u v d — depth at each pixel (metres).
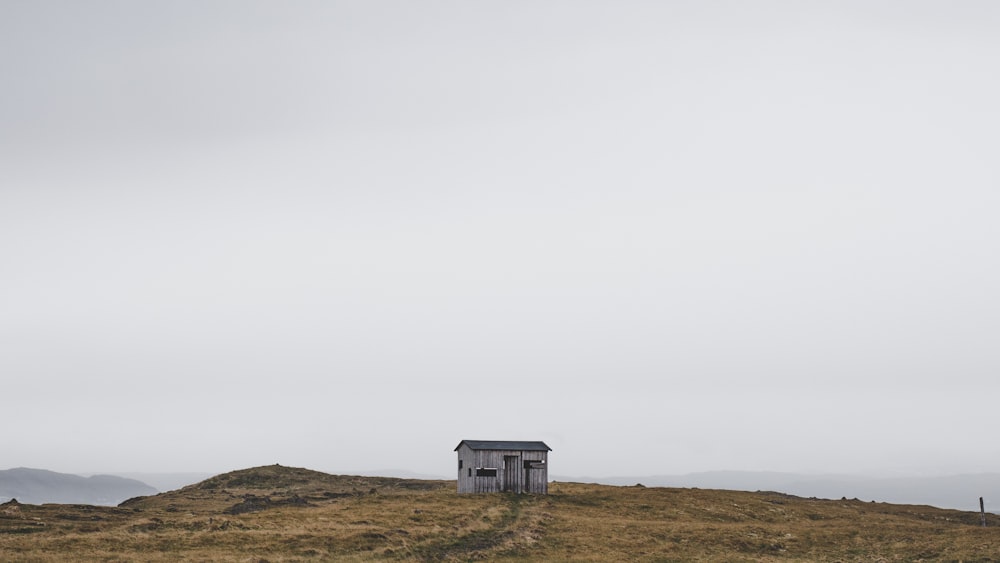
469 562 67.31
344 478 152.25
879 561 75.31
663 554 75.31
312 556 62.78
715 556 75.38
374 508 90.50
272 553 62.75
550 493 113.12
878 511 116.38
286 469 155.62
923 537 83.81
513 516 89.56
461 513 87.06
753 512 103.62
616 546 77.50
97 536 64.19
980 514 112.25
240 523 73.50
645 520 93.50
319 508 93.06
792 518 101.81
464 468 113.44
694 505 105.75
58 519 73.94
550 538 79.25
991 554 73.88
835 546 82.19
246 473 150.25
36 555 56.72
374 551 66.00
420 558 66.06
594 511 98.19
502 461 110.38
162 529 69.06
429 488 141.62
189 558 58.75
